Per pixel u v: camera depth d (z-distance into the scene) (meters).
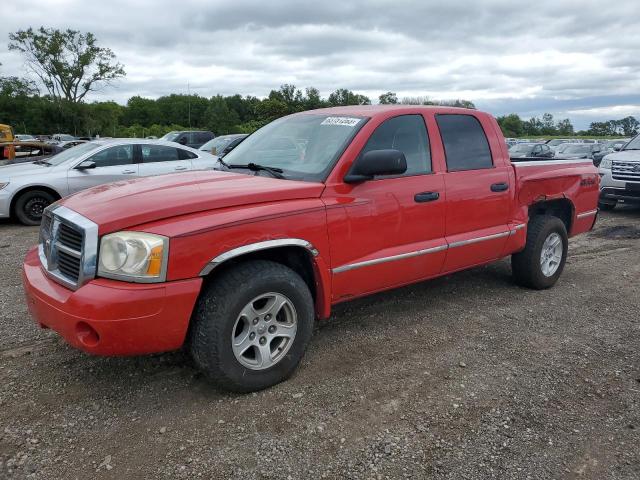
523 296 5.30
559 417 3.14
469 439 2.91
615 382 3.57
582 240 8.30
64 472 2.61
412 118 4.29
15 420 3.02
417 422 3.06
